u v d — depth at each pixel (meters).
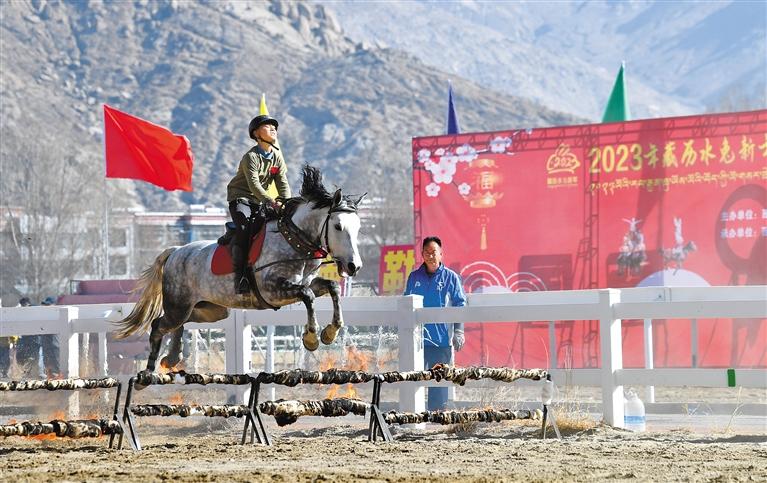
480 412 11.81
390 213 82.25
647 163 19.66
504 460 9.73
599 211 19.88
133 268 75.62
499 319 13.00
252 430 11.30
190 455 10.23
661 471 8.95
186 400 14.80
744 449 10.61
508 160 20.30
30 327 14.45
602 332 12.69
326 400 11.60
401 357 13.33
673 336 19.16
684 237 19.44
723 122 19.27
